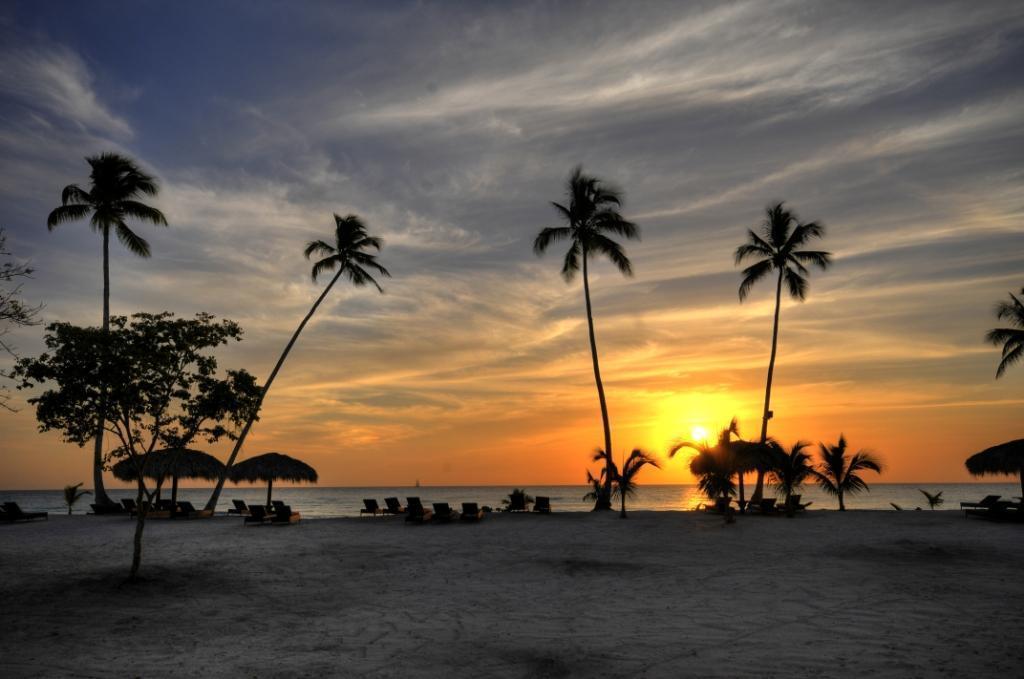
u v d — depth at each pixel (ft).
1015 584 38.47
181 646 27.61
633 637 28.37
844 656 25.07
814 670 23.48
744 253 106.32
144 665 24.98
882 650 25.75
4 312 36.50
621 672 23.77
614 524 70.03
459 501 347.97
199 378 44.70
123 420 42.65
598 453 89.56
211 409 44.34
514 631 29.73
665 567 45.75
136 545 41.52
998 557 47.78
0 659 25.72
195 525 72.59
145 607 34.81
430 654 26.35
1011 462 72.18
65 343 40.73
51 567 45.85
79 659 25.77
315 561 48.88
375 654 26.40
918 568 43.83
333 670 24.35
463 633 29.50
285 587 39.91
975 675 22.75
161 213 103.04
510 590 38.83
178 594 37.91
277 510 73.77
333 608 34.58
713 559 48.65
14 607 34.65
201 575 43.32
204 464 88.43
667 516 77.77
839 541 56.24
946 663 24.03
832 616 31.32
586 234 93.25
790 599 35.09
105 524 74.43
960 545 53.16
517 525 70.23
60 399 40.60
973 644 26.37
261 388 46.96
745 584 39.34
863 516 76.28
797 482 82.23
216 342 44.80
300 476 91.20
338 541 59.21
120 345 41.55
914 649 25.81
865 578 40.55
